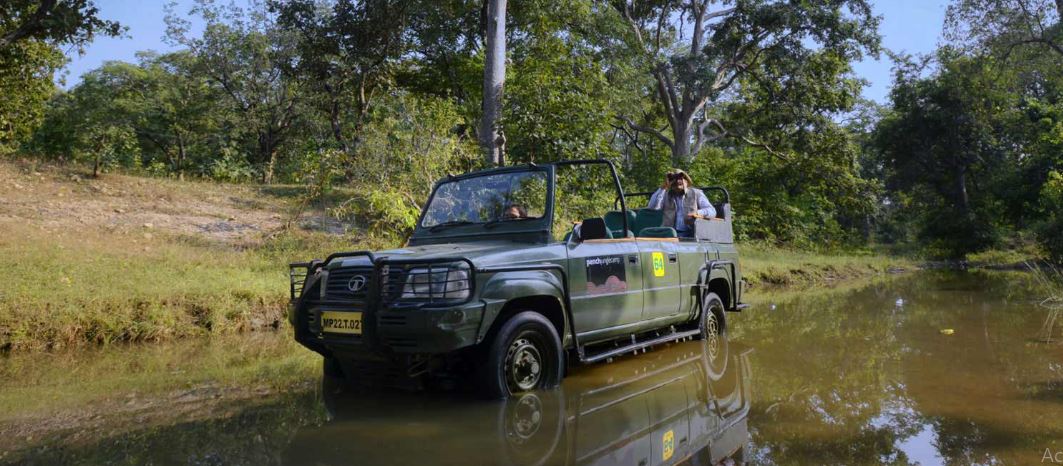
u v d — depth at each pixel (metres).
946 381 4.67
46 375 5.37
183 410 4.18
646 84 25.86
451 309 3.86
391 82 23.61
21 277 7.93
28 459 3.22
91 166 18.50
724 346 6.44
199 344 7.02
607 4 22.61
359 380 4.76
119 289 8.00
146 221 13.18
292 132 40.47
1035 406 3.96
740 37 25.80
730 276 7.19
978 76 29.98
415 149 11.51
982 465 2.96
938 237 33.28
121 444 3.46
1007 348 5.94
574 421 3.78
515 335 4.27
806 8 24.23
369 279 4.25
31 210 12.53
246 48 39.75
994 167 33.59
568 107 13.68
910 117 34.91
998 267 22.98
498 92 13.27
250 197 17.50
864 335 6.97
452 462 3.07
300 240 12.33
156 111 42.31
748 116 29.25
